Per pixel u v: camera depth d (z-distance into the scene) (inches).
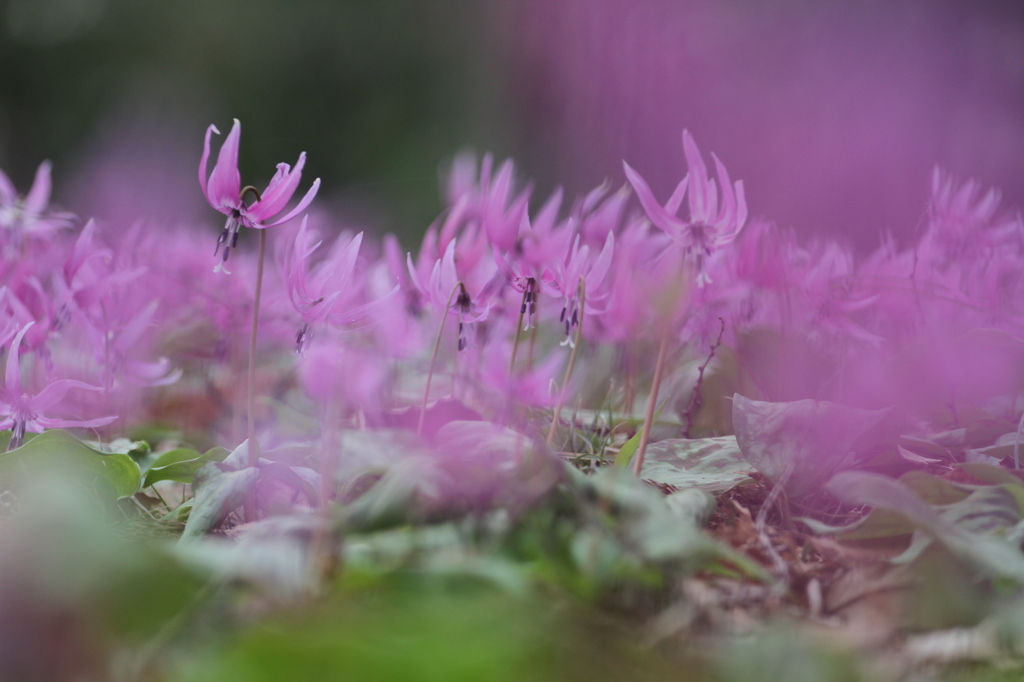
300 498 60.5
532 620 50.6
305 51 382.6
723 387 67.0
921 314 65.3
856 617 53.4
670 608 52.3
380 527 52.1
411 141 362.0
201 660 49.6
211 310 73.0
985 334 61.6
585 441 64.8
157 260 75.3
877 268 67.9
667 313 56.4
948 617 52.9
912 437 61.2
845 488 54.2
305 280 57.1
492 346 56.4
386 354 60.7
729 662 50.6
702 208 56.9
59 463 58.0
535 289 59.3
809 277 64.7
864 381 63.7
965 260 67.8
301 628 49.8
